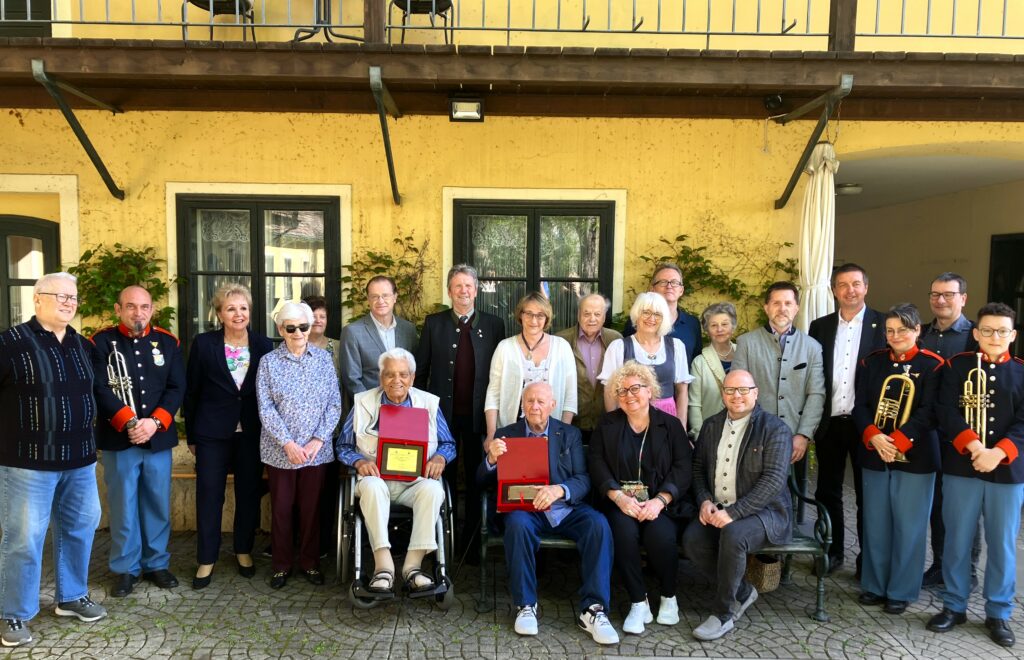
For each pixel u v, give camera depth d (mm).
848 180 7359
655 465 3549
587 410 4109
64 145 5020
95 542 4359
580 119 5129
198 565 3883
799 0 5273
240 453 3846
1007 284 7500
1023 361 3271
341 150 5109
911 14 5336
